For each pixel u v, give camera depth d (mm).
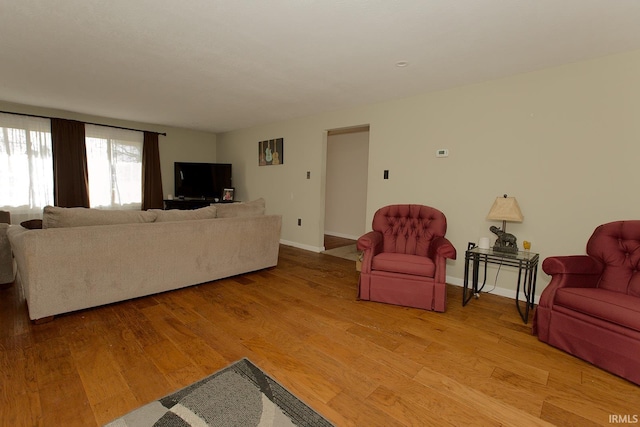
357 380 1731
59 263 2311
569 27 2061
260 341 2133
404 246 3213
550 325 2129
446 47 2404
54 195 4875
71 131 4941
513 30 2121
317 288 3252
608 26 2035
